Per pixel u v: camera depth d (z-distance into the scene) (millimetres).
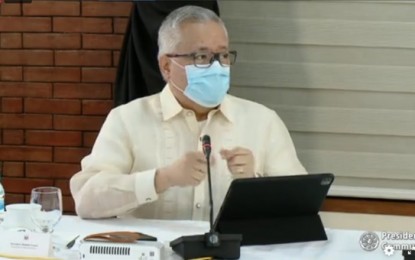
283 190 1903
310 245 1948
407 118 3461
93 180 2258
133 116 2453
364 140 3510
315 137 3541
